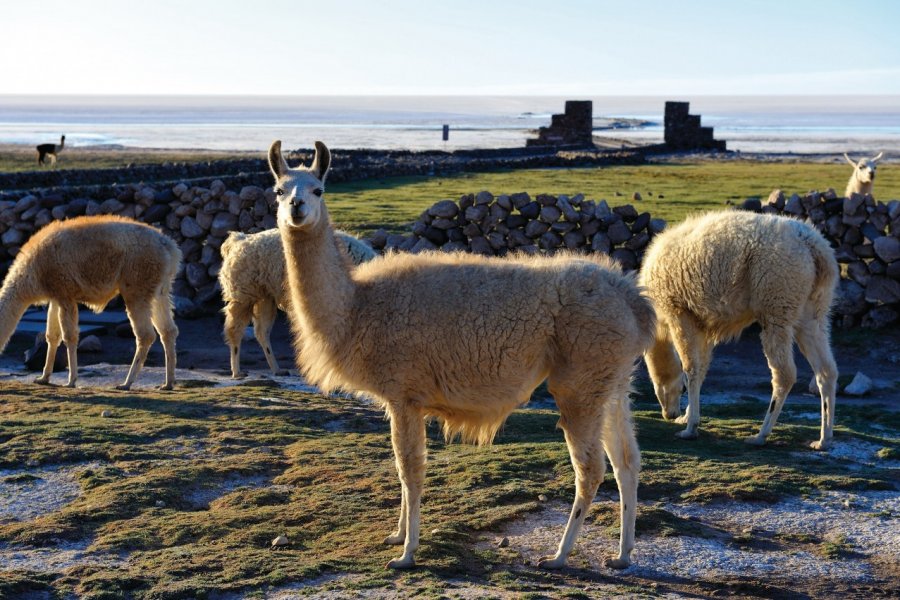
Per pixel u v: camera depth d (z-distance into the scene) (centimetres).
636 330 635
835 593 596
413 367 637
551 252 1723
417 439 643
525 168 5259
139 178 3906
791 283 929
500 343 627
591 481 634
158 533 676
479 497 754
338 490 777
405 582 591
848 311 1548
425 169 4581
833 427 986
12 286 1166
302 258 639
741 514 738
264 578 589
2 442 889
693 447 951
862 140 11538
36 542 655
